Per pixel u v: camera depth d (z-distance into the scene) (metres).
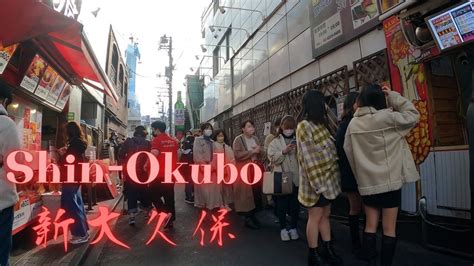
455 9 4.01
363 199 3.46
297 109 8.66
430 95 4.83
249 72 12.91
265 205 7.75
